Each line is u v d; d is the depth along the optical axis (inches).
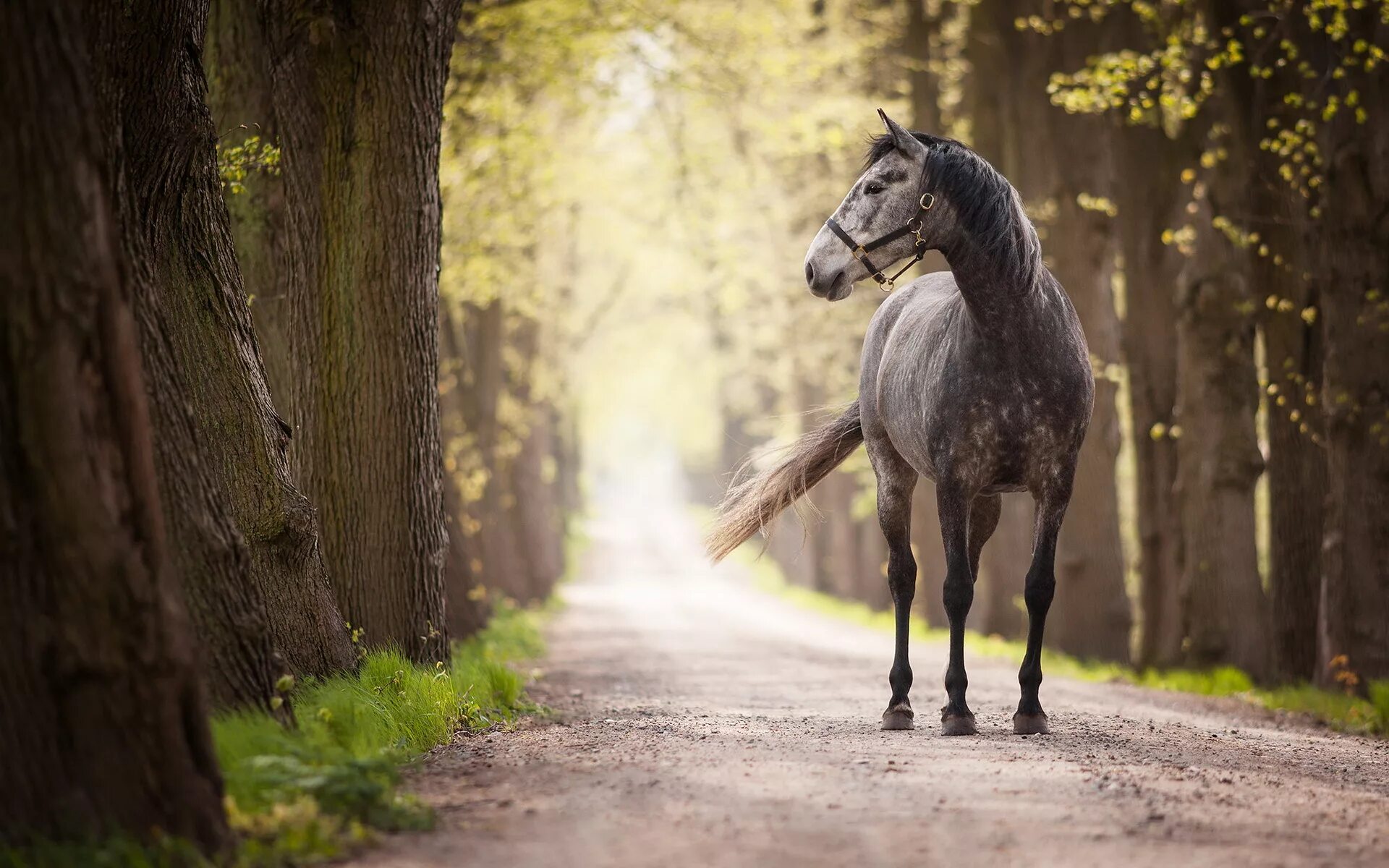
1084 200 1002.7
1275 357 852.0
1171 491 1040.8
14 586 244.2
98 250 253.4
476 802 302.7
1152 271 1037.2
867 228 405.4
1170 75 818.8
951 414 404.5
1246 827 277.3
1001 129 1156.5
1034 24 946.7
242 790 279.9
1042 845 256.2
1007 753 370.0
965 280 398.9
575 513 4104.3
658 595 2479.1
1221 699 732.0
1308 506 812.6
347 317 512.4
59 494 246.1
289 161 517.7
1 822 237.1
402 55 509.7
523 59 1017.5
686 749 386.3
